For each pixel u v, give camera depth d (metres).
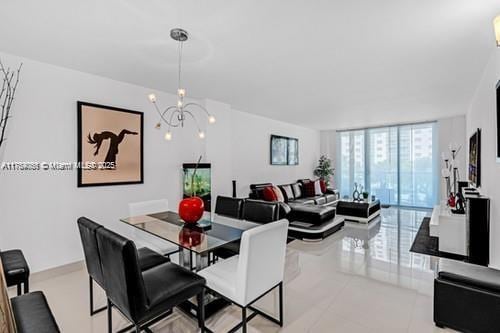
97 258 1.72
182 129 4.29
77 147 3.09
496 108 2.44
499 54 2.38
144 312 1.49
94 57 2.71
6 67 2.61
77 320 2.05
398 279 2.75
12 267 2.01
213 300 2.26
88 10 1.87
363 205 5.33
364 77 3.34
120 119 3.48
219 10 1.88
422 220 5.59
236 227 2.46
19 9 1.85
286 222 1.96
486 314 1.71
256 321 2.03
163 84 3.63
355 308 2.21
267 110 5.47
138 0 1.75
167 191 4.07
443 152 6.17
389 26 2.09
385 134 7.61
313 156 8.60
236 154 5.55
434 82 3.56
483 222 2.93
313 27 2.11
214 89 3.89
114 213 3.43
